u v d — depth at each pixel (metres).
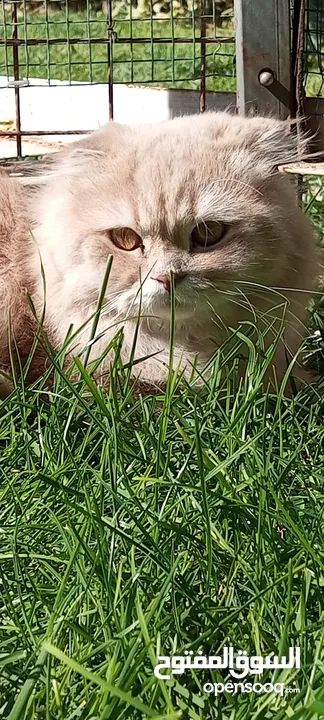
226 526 0.29
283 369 0.47
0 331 0.47
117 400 0.35
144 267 0.43
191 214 0.43
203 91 0.79
